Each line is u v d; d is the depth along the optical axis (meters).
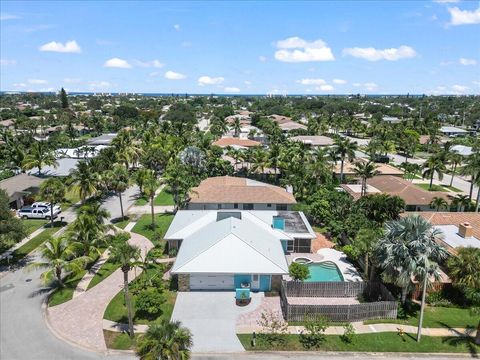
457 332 31.83
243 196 58.56
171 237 45.12
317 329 29.88
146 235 52.47
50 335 30.81
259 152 82.06
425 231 31.75
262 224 48.53
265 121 158.25
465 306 35.81
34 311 34.25
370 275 39.97
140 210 64.50
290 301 36.22
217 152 94.00
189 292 37.44
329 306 32.72
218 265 36.97
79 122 166.75
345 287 37.00
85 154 101.12
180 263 37.53
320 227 56.31
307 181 68.00
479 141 117.50
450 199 63.12
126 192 77.31
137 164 97.62
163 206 67.06
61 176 81.56
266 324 31.45
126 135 102.56
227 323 32.41
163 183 76.38
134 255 29.41
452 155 81.38
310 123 151.88
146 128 145.00
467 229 43.69
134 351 28.75
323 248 48.66
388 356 28.80
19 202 64.06
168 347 21.69
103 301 35.91
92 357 28.17
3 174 79.50
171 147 95.25
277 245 42.75
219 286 37.91
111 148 85.38
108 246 43.91
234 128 156.25
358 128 154.00
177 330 23.00
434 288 36.66
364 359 28.44
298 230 48.12
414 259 30.67
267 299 36.47
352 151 78.88
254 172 84.25
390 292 36.62
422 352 29.22
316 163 70.25
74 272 41.06
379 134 133.12
